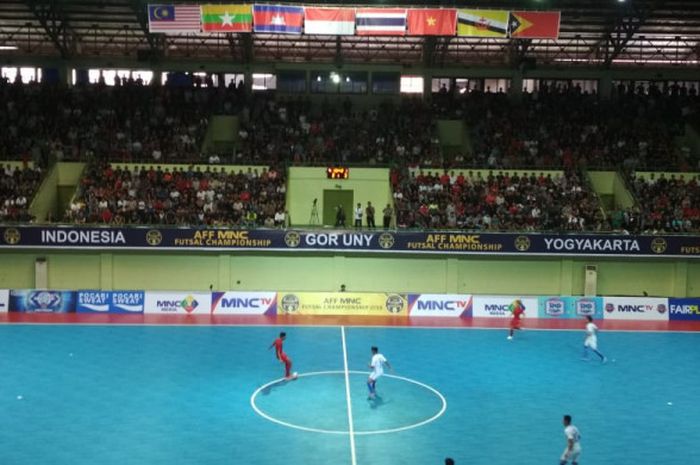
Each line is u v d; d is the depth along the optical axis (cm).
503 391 3067
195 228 4616
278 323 4284
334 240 4641
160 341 3800
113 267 4747
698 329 4309
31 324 4134
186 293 4506
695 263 4784
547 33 4391
